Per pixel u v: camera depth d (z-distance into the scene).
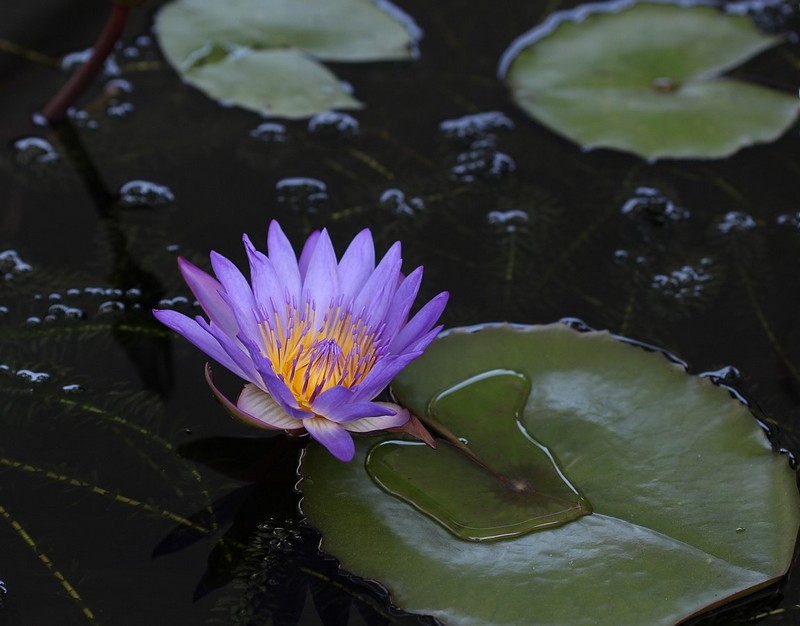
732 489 2.04
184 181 2.20
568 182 2.21
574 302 2.14
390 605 2.02
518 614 2.01
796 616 2.02
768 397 2.10
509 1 2.33
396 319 2.05
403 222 2.18
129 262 2.15
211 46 2.27
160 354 2.11
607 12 2.31
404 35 2.29
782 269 2.16
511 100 2.25
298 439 2.07
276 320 2.05
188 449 2.07
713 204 2.20
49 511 2.04
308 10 2.29
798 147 2.23
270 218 2.18
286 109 2.23
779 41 2.29
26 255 2.15
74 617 2.01
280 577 2.03
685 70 2.26
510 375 2.08
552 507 2.04
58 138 2.22
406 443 2.06
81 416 2.08
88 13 2.30
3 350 2.11
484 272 2.15
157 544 2.04
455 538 2.03
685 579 2.02
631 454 2.05
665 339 2.12
